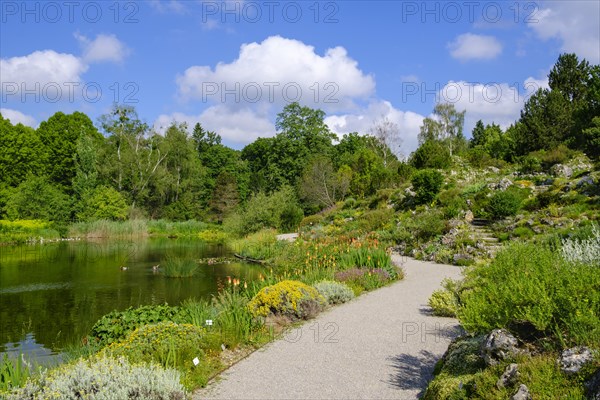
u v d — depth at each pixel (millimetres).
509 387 4199
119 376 5211
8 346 9523
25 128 56438
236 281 10133
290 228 35312
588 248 7012
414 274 15031
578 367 4008
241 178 68562
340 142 71000
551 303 4883
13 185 52344
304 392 5789
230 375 6453
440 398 4766
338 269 14445
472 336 6051
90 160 49000
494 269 6949
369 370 6520
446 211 23562
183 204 54938
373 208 31734
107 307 12922
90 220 42844
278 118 61625
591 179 22438
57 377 5172
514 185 25953
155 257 24672
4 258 24188
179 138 59812
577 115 37719
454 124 63781
